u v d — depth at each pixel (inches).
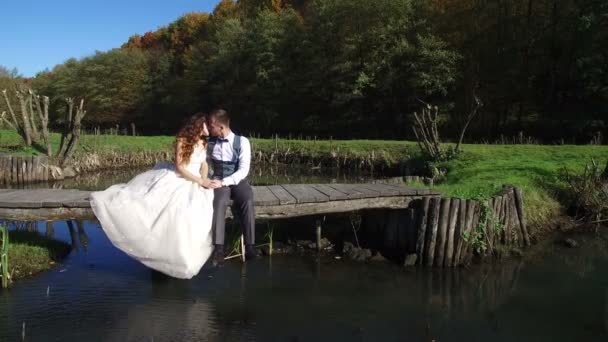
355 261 307.7
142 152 968.3
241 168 242.1
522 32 1418.6
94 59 2529.5
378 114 1617.9
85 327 203.9
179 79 2305.6
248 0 2527.1
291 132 1889.8
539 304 243.6
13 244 288.5
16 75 1846.7
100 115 2556.6
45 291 242.4
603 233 389.1
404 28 1499.8
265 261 302.4
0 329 199.8
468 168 548.1
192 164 237.1
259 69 1895.9
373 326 213.2
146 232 223.1
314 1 1801.2
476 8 1481.3
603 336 207.3
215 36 2255.2
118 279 262.7
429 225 302.4
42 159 713.6
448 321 220.8
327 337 200.8
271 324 212.1
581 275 288.5
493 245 322.0
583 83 1212.5
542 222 391.9
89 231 368.5
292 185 348.8
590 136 1168.8
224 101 2110.0
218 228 234.7
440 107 1430.9
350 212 359.6
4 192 286.8
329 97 1739.7
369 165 896.9
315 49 1745.8
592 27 1167.0
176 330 203.5
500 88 1403.8
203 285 257.6
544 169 490.3
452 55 1379.2
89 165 837.2
